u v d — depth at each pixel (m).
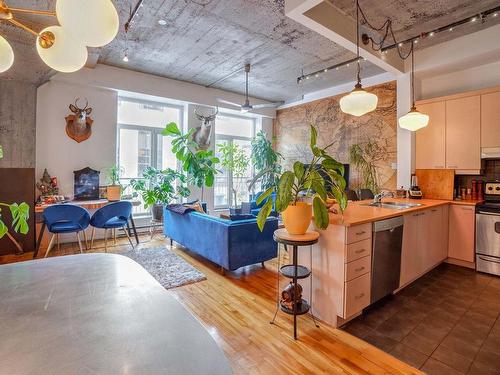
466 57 3.87
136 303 0.93
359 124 5.63
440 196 4.28
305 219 2.28
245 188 7.58
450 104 4.18
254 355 2.00
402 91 4.56
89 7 1.24
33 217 4.07
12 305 0.92
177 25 3.67
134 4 3.20
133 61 4.93
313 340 2.19
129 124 5.87
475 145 3.95
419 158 4.52
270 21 3.57
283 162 7.38
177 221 4.47
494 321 2.47
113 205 4.15
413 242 3.17
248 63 4.95
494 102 3.79
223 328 2.34
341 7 3.18
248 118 7.61
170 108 6.37
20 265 1.31
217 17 3.48
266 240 3.65
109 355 0.66
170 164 6.41
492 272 3.57
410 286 3.24
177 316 0.85
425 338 2.22
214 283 3.26
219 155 7.09
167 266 3.76
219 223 3.46
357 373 1.83
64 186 4.86
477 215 3.71
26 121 4.39
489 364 1.92
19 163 4.35
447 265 3.97
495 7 3.16
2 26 3.11
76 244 4.85
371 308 2.71
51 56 1.67
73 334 0.75
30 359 0.65
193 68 5.22
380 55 3.97
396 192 4.54
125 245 4.87
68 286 1.07
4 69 1.70
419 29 3.68
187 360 0.64
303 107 6.88
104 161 5.24
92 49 4.32
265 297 2.92
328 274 2.42
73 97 4.92
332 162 2.27
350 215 2.67
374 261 2.57
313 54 4.55
